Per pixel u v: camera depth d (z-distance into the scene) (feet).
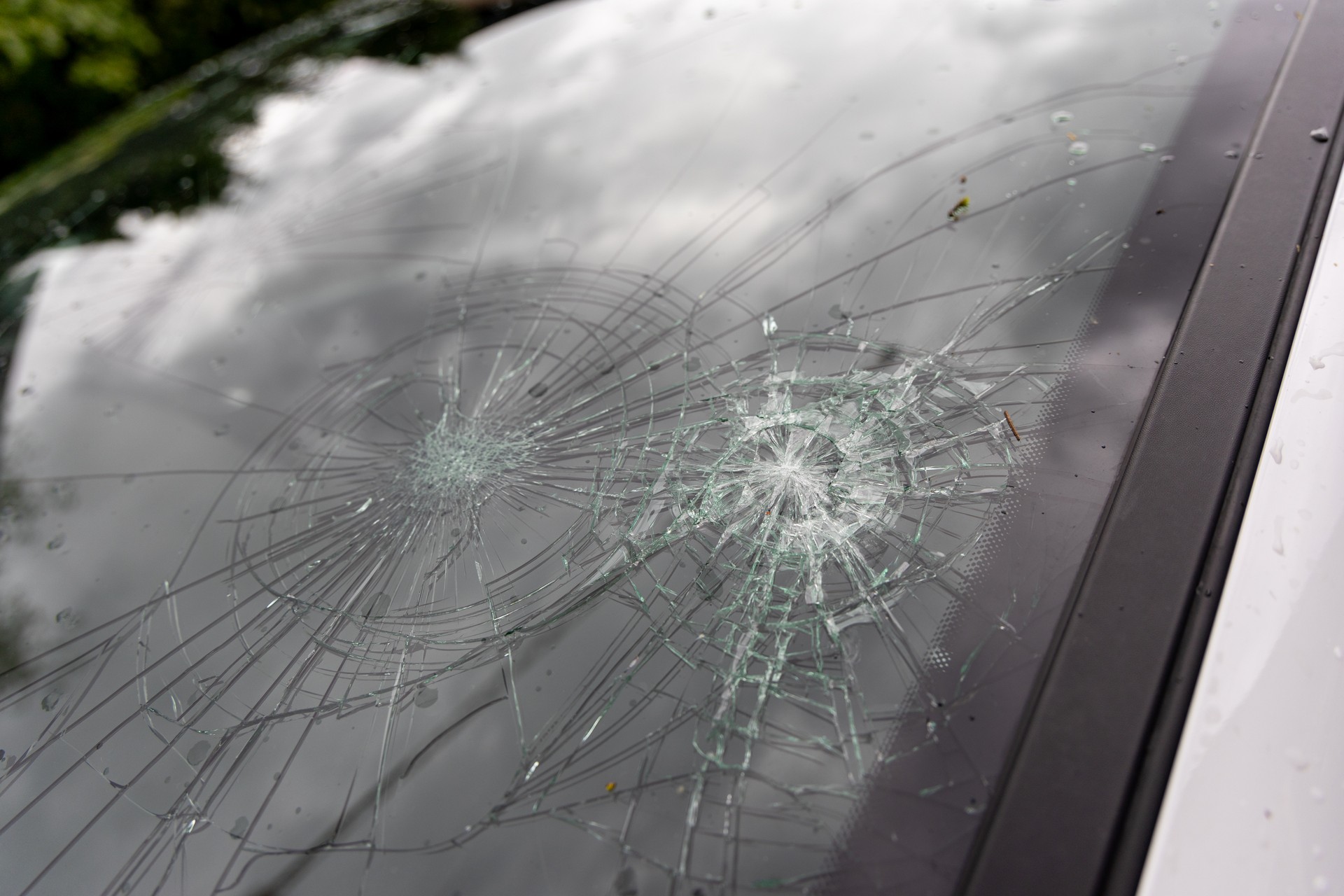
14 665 1.79
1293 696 1.26
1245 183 1.75
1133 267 1.70
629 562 1.59
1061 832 1.21
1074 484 1.47
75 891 1.49
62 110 8.33
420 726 1.50
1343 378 1.47
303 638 1.65
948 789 1.29
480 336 2.04
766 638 1.46
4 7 7.84
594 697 1.46
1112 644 1.31
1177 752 1.23
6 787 1.63
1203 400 1.49
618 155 2.38
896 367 1.69
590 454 1.75
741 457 1.66
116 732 1.64
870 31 2.51
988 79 2.21
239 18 8.70
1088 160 1.92
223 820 1.49
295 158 2.78
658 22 2.88
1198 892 1.15
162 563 1.85
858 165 2.10
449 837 1.39
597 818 1.36
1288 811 1.20
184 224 2.69
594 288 2.04
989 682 1.34
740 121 2.34
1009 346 1.66
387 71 3.12
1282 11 2.11
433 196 2.47
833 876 1.27
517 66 2.89
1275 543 1.35
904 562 1.48
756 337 1.82
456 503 1.76
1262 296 1.58
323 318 2.23
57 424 2.21
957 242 1.85
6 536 2.01
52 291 2.62
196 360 2.24
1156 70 2.07
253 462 1.97
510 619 1.57
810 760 1.35
